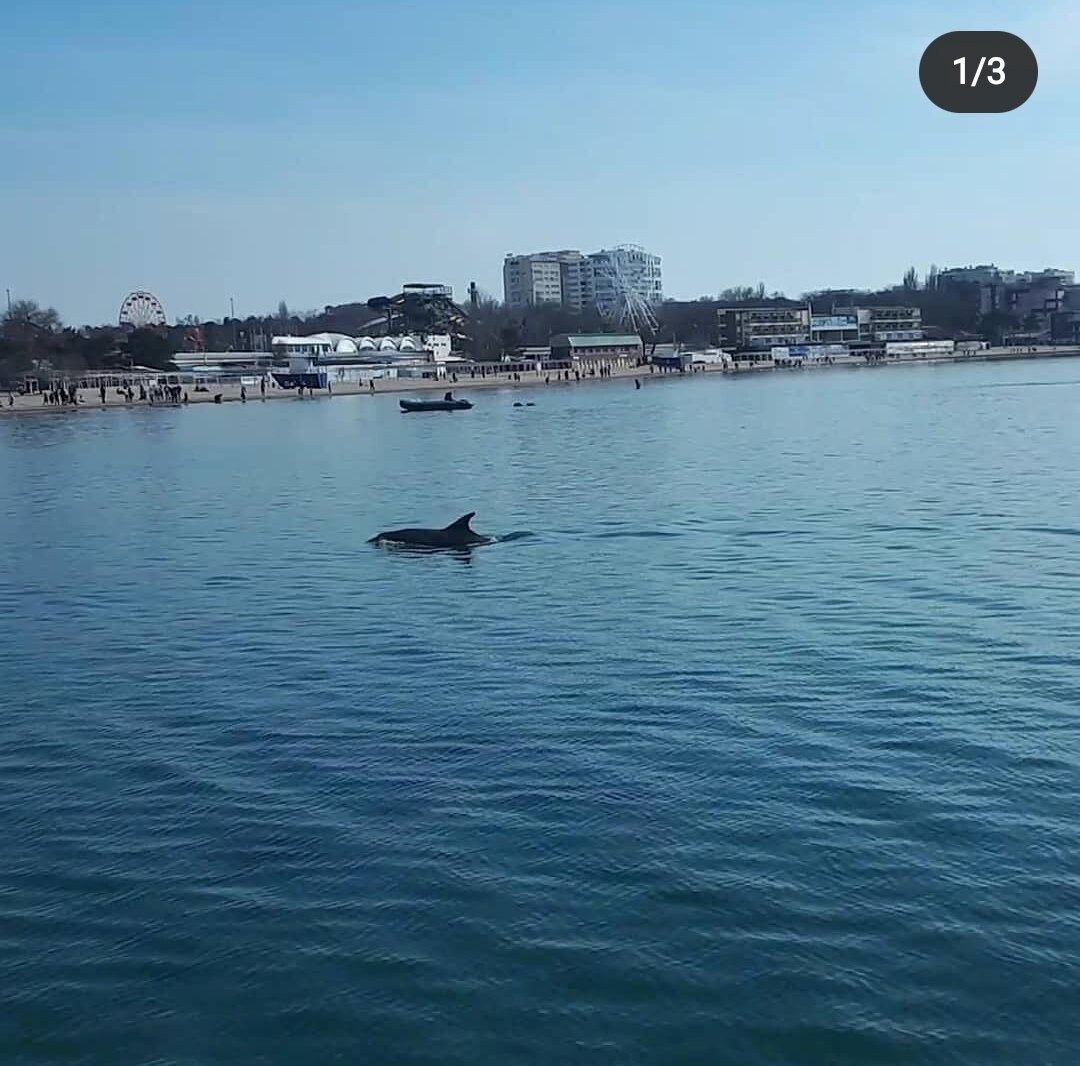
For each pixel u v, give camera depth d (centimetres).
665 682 2573
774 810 1900
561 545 4391
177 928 1627
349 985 1483
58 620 3428
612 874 1716
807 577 3634
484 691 2559
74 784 2122
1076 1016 1376
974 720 2270
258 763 2186
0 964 1558
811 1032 1364
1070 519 4597
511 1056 1347
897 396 14712
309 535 4919
